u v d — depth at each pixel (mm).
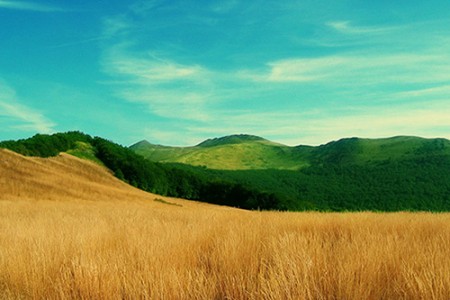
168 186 114062
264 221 11164
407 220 11539
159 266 4730
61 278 4672
